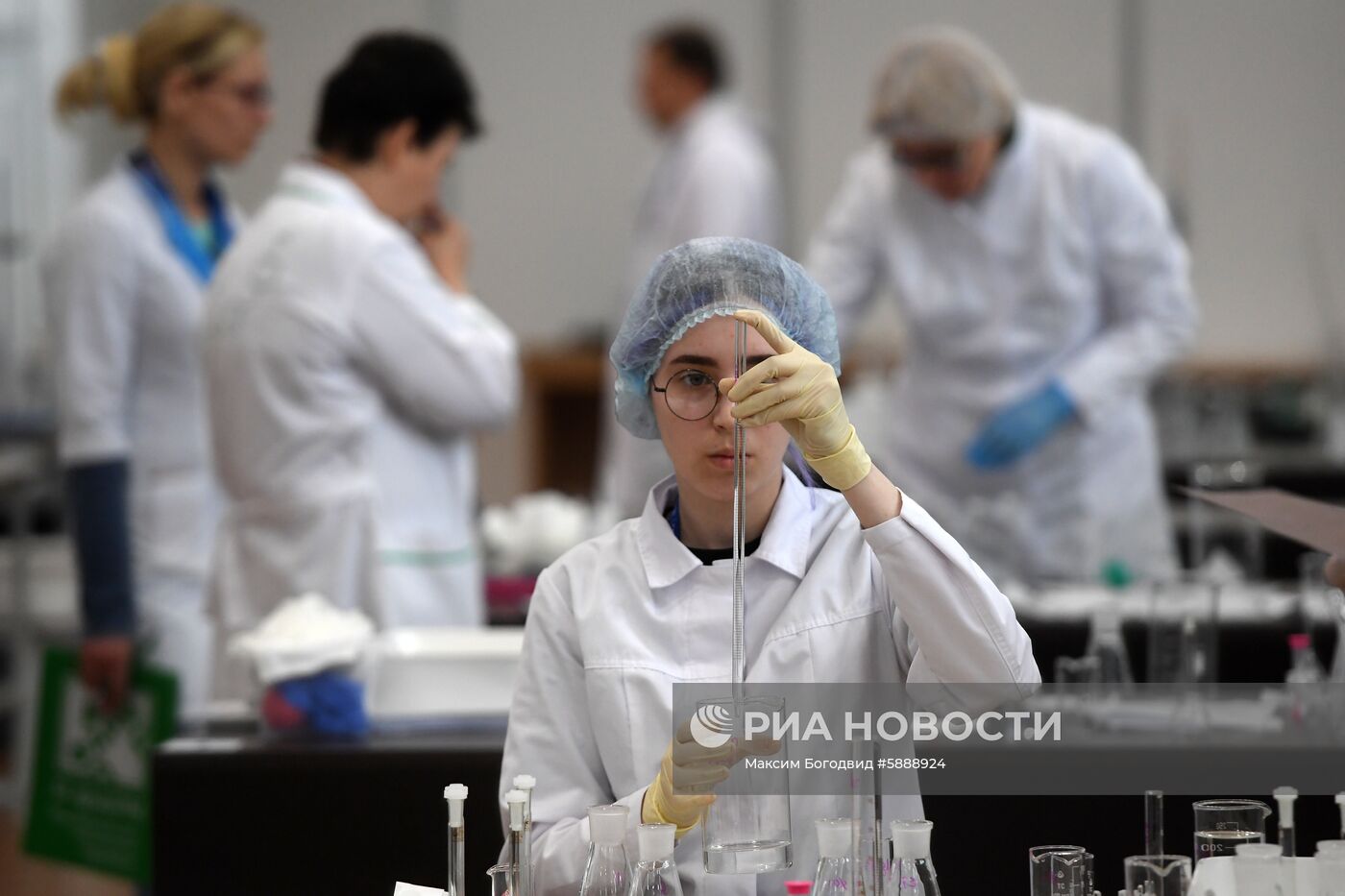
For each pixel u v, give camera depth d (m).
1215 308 20.08
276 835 5.59
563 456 20.31
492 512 11.38
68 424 8.34
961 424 10.20
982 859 5.05
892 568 3.84
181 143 8.80
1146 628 7.27
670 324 4.14
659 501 4.45
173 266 8.61
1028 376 10.03
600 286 21.45
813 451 3.79
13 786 13.01
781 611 4.25
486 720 6.12
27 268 18.06
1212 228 20.09
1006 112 9.41
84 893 10.84
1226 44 20.09
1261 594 8.24
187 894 5.59
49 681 7.87
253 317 7.43
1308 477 11.40
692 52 14.18
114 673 7.74
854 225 10.46
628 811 3.81
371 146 7.63
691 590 4.28
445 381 7.54
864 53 20.94
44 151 18.30
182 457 8.72
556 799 4.23
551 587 4.43
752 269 4.14
